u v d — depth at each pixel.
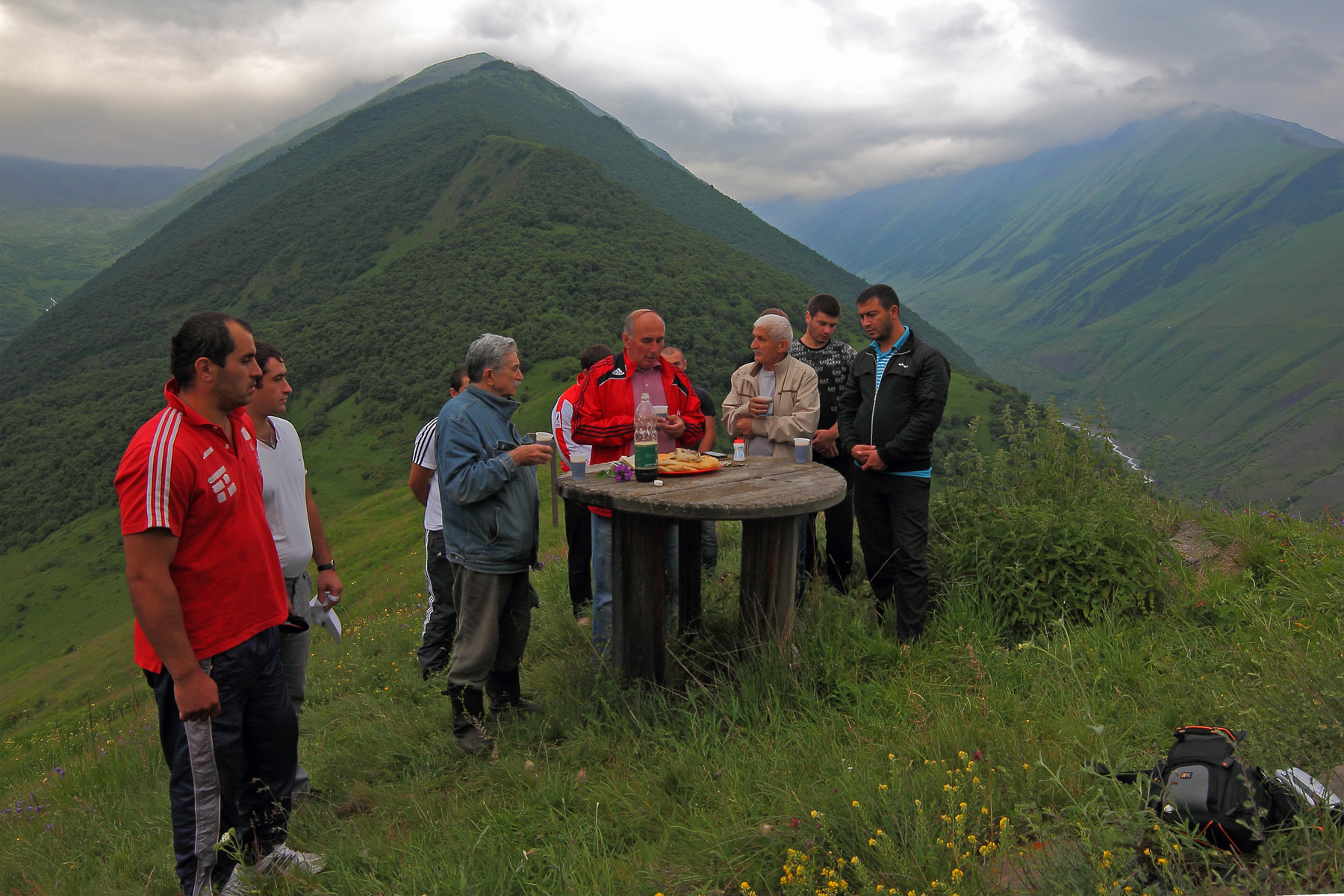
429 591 5.04
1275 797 1.90
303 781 3.31
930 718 3.07
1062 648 3.62
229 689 2.58
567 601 5.83
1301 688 2.55
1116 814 1.91
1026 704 3.14
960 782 2.41
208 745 2.56
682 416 4.62
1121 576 3.99
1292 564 4.32
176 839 2.59
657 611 3.59
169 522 2.34
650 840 2.61
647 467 3.59
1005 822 2.07
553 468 5.39
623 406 4.43
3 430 156.62
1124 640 3.63
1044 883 1.88
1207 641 3.63
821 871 2.16
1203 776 1.91
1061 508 4.41
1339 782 2.06
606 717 3.48
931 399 3.87
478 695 3.54
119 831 3.71
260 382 3.43
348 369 142.00
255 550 2.66
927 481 4.03
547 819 2.75
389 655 6.05
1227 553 4.78
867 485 4.26
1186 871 1.79
